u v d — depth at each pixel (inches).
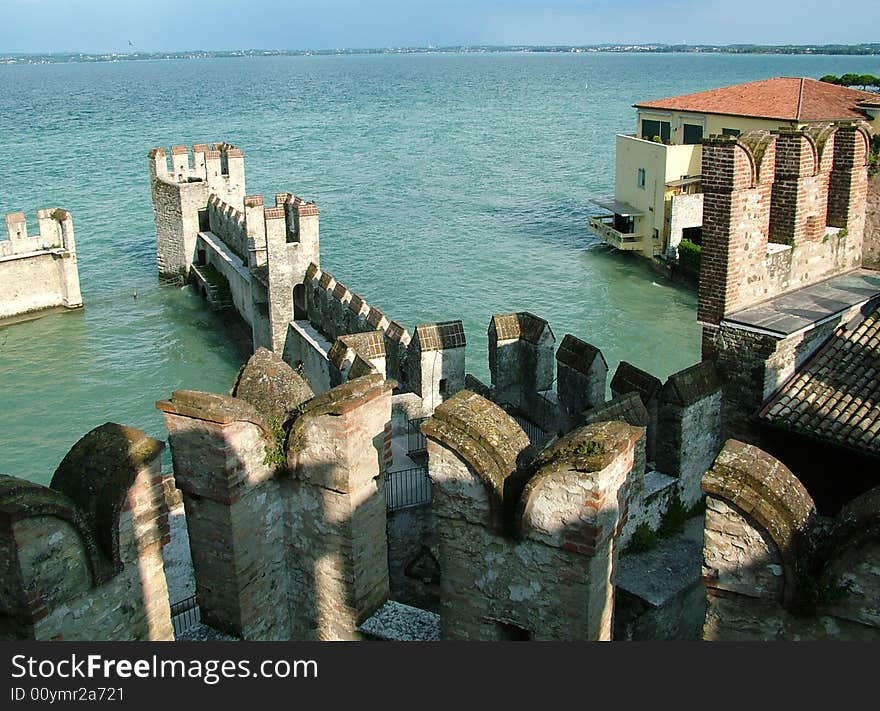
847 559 345.7
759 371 619.5
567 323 2085.4
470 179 3846.0
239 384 497.4
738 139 598.5
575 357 803.4
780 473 370.0
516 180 3801.7
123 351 1879.9
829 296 668.1
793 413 612.4
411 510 714.8
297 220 1567.4
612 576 415.8
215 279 2130.9
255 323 1742.1
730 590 375.6
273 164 4379.9
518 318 918.4
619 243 2593.5
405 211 3208.7
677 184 2454.5
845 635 355.9
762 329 610.2
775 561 359.9
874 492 349.4
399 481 765.9
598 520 384.8
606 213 3112.7
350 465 446.3
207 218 2293.3
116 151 4891.7
